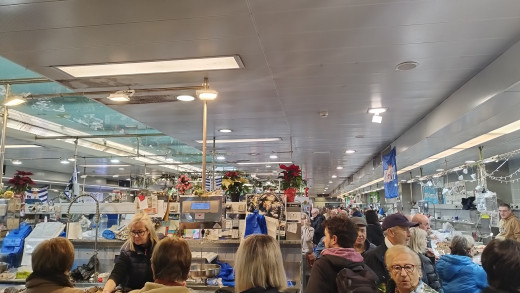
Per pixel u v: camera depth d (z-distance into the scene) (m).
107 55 3.71
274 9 2.87
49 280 2.06
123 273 2.81
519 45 3.47
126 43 3.44
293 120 6.69
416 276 2.07
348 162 13.11
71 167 13.08
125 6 2.79
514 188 9.81
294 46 3.56
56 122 8.34
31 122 7.98
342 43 3.51
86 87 4.73
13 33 3.20
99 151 10.43
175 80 4.50
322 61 3.95
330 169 15.47
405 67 4.13
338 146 9.67
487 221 8.34
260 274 1.83
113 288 2.70
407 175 13.62
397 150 8.44
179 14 2.92
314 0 2.74
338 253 2.20
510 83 3.62
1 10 2.81
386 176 9.31
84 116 7.85
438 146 7.29
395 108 5.90
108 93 4.95
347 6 2.83
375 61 3.96
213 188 8.12
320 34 3.32
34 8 2.79
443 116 5.47
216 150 10.38
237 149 10.20
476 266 3.19
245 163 13.09
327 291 2.09
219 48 3.59
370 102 5.54
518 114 4.69
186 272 1.99
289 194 4.27
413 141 7.14
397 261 2.10
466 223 9.23
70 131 9.05
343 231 2.29
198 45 3.51
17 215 4.52
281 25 3.13
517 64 3.51
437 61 3.97
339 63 4.00
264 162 12.92
